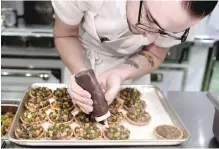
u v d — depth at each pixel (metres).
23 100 1.14
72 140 0.88
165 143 0.91
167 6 0.81
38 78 2.16
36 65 2.17
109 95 1.01
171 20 0.82
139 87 1.33
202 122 1.06
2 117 1.19
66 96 1.23
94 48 1.33
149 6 0.86
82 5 1.09
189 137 0.91
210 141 0.95
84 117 1.08
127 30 1.14
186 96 1.27
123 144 0.89
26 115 1.06
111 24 1.13
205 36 2.07
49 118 1.11
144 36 1.08
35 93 1.24
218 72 2.26
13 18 2.16
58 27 1.22
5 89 2.10
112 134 0.97
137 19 0.96
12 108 1.24
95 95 0.96
